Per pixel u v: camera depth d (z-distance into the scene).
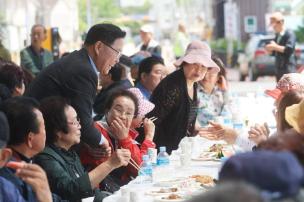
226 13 48.59
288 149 3.89
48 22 28.20
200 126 13.39
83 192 7.76
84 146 9.02
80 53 9.24
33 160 7.79
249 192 3.01
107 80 11.67
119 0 68.00
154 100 11.04
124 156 7.92
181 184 7.83
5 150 6.38
